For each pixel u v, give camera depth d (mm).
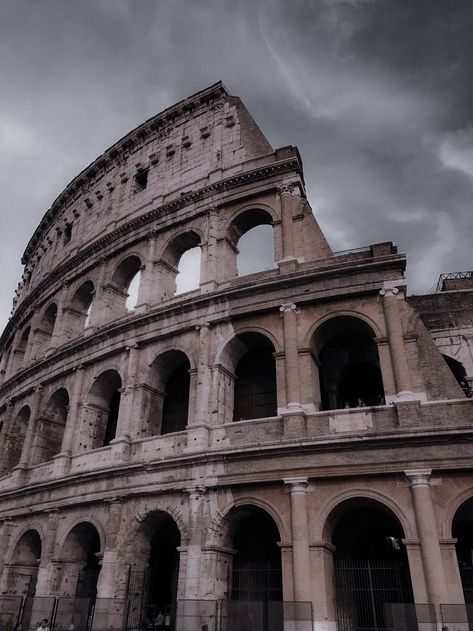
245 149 45625
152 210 45781
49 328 55656
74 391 41844
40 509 38312
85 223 56531
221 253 40594
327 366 37125
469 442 26844
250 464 30062
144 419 36938
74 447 39656
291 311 34125
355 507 29328
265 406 35906
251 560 32938
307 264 36438
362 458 27984
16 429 49594
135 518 32594
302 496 28188
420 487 26500
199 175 47000
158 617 33875
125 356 39625
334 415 30281
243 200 41969
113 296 46750
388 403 29672
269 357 37469
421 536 25500
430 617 23672
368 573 29219
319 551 27000
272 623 25703
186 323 37375
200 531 29781
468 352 38281
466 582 30781
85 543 36688
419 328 31203
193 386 34844
